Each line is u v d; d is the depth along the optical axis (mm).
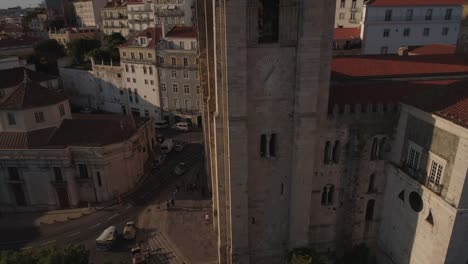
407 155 40750
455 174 33281
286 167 41781
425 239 38125
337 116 41406
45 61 139875
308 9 35375
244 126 38000
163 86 105312
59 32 182500
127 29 179625
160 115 109000
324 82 39500
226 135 39688
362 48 93125
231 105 37031
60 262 34344
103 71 115938
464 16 59250
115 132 69938
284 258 46219
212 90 46000
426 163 37469
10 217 65688
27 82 70938
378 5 89438
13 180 65875
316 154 42750
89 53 138500
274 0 39844
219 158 41656
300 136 39438
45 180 65812
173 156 86000
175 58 100188
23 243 57531
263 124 39438
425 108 37000
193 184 71812
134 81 110375
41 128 69125
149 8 164000
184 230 58219
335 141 42719
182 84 102625
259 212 43312
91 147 64750
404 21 91250
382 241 46844
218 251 50812
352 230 47406
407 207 40906
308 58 36875
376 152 44156
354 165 44062
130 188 70938
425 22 91812
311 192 43438
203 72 56250
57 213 66000
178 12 147375
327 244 47625
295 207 42562
